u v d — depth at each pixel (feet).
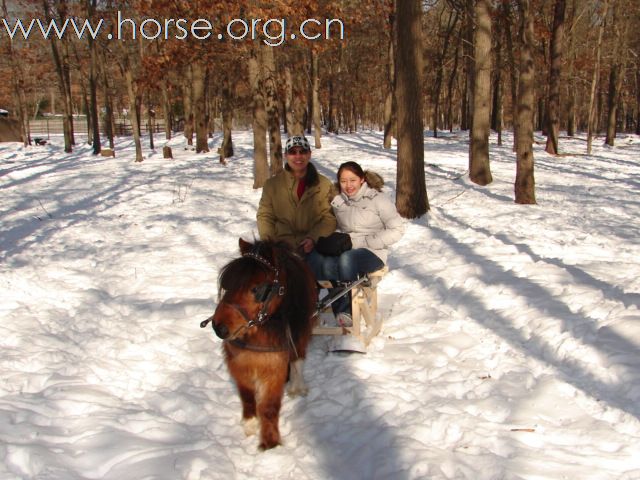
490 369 16.80
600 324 17.76
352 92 168.76
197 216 45.37
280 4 50.29
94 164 91.61
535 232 35.37
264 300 12.49
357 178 18.83
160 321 21.97
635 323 17.20
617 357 15.60
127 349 19.22
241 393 13.99
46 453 12.41
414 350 18.37
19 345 19.16
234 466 12.76
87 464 12.39
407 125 39.40
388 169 69.41
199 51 61.11
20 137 157.38
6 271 28.45
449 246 31.63
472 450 12.49
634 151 104.32
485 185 57.67
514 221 38.68
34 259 31.91
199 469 12.21
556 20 91.15
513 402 14.52
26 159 106.11
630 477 11.27
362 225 18.90
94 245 35.91
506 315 20.36
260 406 13.52
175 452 12.86
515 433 13.02
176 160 92.58
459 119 233.96
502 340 18.52
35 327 20.92
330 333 18.37
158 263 30.94
